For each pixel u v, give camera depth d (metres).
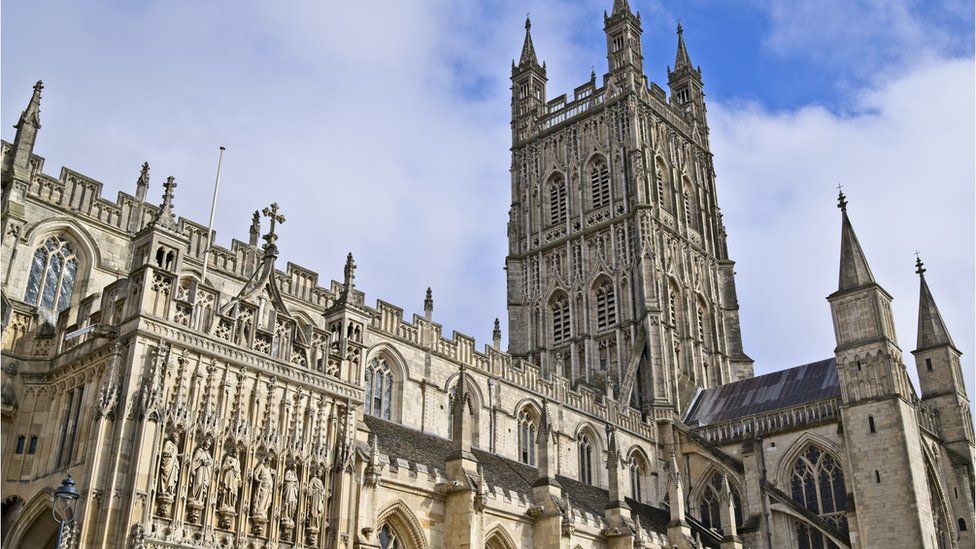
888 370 97.44
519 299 134.88
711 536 99.94
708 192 147.62
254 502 50.06
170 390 48.50
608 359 122.75
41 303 61.25
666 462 111.75
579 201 135.25
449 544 64.56
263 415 52.66
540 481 74.12
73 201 64.50
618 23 144.50
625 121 135.00
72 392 51.50
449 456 67.75
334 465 55.53
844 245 106.69
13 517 49.41
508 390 96.69
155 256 51.16
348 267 64.31
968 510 101.44
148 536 44.50
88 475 45.12
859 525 93.44
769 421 107.44
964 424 106.38
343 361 58.94
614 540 79.69
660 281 123.75
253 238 76.44
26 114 61.62
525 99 150.25
